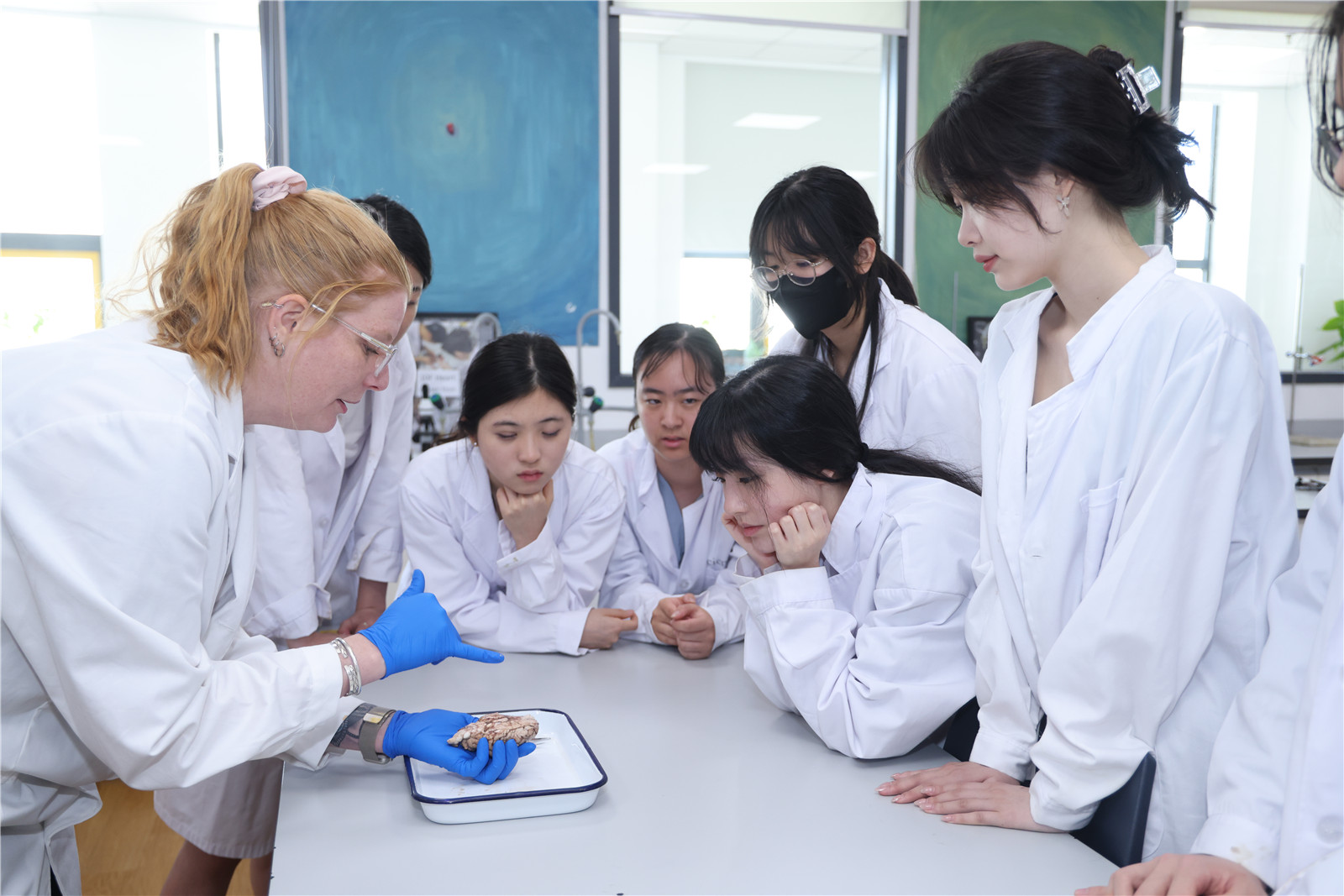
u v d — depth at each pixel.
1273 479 0.97
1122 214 0.99
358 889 0.83
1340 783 0.74
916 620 1.14
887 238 4.32
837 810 0.98
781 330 1.76
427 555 1.60
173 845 2.21
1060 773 0.93
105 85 4.34
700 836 0.93
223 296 0.91
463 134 3.87
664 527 1.77
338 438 1.61
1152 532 0.90
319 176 3.76
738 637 1.60
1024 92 0.91
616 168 4.02
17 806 0.97
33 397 0.82
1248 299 4.74
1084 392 1.01
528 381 1.42
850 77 5.85
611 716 1.24
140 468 0.80
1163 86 4.38
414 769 1.04
